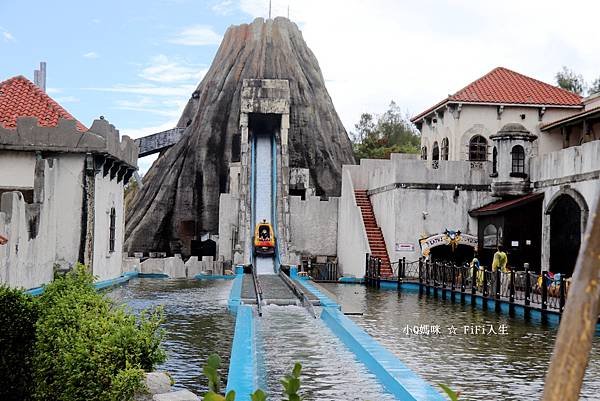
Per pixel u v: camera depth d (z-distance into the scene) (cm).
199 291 3650
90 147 3102
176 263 4981
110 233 3744
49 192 2956
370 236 4572
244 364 1509
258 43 11044
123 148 3603
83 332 1105
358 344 1798
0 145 3034
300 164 9681
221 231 5634
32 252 2634
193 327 2286
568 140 4528
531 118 4719
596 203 253
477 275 3153
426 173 4275
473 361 1694
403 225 4256
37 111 3356
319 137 10025
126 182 4203
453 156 4691
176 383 1430
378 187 4762
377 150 9912
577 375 241
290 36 11469
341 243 5378
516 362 1683
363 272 4484
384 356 1611
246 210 5334
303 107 10219
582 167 3147
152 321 1251
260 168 5881
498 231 3769
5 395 1092
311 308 2705
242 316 2408
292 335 2173
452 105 4716
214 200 9038
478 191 4275
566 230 3391
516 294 2848
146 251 8644
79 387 1041
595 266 246
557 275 2717
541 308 2434
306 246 5559
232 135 9612
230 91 10312
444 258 4281
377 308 2889
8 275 2272
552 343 1973
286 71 10688
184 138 9838
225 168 9319
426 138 5344
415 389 1280
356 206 4791
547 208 3506
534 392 1365
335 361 1727
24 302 1144
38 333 1112
